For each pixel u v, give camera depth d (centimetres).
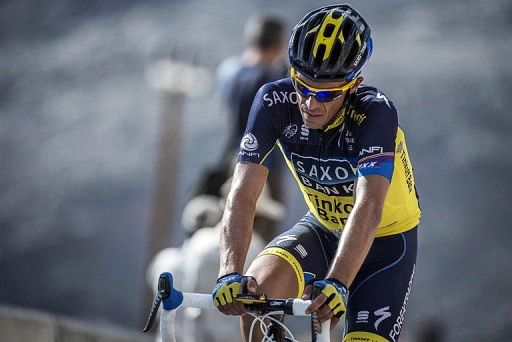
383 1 16225
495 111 13438
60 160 12662
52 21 16238
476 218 11262
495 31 15388
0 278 10606
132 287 10406
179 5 16288
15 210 11812
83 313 9994
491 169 12206
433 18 15688
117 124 13262
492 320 9488
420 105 13450
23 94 14300
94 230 11294
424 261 10444
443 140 12825
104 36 15575
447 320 9375
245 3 16100
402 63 14312
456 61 14400
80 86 14338
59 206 11794
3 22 16250
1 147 13038
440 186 11881
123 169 12281
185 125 12462
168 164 7175
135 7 16325
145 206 11638
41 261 10894
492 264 10462
